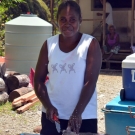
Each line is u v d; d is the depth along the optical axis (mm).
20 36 9250
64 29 3004
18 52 9336
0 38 13984
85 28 13523
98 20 12836
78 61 2982
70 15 3000
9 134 5723
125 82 3729
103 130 5934
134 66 3646
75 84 2988
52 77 3057
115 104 3559
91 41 3033
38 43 9336
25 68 9367
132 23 11789
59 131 3039
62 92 3016
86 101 2904
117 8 13422
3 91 7363
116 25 13484
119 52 12484
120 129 3523
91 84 2941
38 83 3148
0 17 14242
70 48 3049
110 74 11438
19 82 7641
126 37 13375
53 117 2949
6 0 11383
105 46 12211
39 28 9273
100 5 13344
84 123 3035
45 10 18328
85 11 13492
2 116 6543
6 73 8125
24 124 6195
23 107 6820
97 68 3000
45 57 3172
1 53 13070
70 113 3018
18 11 16188
